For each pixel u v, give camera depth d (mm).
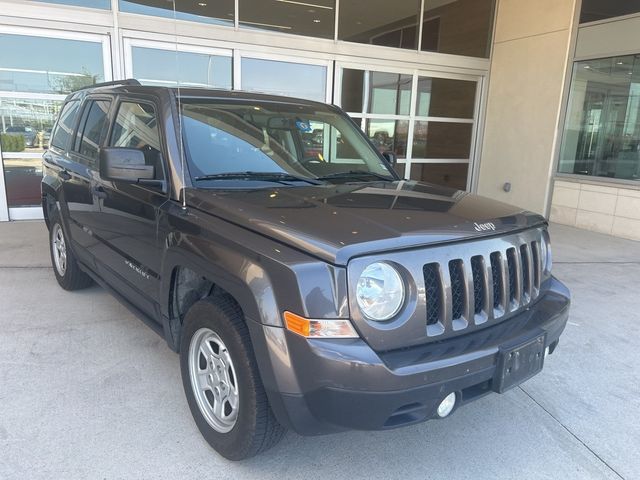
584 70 9031
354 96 9773
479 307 2414
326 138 3635
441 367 2066
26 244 6586
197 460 2537
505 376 2281
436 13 10109
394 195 2838
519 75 10148
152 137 3082
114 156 2732
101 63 8031
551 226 9352
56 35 7711
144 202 3033
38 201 8234
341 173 3447
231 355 2332
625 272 6324
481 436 2848
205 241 2463
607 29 8555
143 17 7977
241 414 2326
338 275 2020
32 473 2393
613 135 8656
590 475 2553
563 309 2730
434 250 2227
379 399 1998
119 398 3057
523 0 9922
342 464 2566
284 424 2172
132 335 3924
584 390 3398
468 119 11078
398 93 10164
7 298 4648
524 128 10141
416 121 10492
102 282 3967
